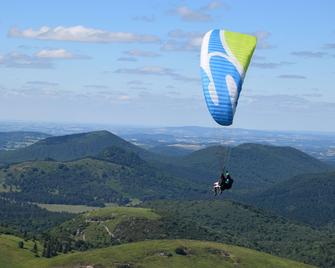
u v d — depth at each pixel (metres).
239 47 66.19
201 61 66.56
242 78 65.12
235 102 64.75
